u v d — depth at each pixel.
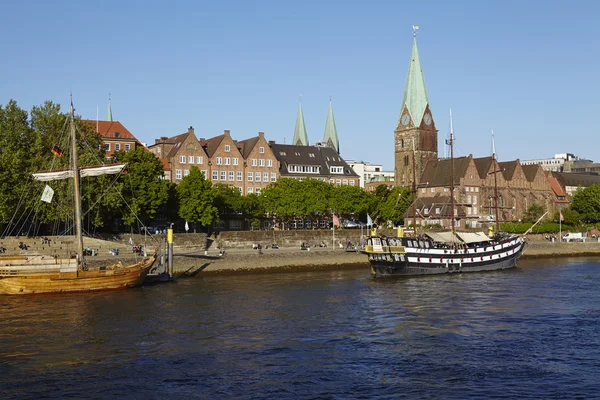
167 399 33.38
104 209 104.88
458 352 42.91
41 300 65.12
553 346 44.59
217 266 96.19
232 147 164.75
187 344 45.03
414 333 49.03
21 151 98.69
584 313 57.84
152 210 115.31
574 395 34.03
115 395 34.00
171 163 155.00
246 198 143.38
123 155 116.94
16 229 105.69
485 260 102.56
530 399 33.44
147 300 65.38
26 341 45.88
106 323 52.47
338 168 190.00
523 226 170.88
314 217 155.25
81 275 71.00
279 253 105.25
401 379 36.72
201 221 124.69
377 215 163.25
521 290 75.06
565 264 117.94
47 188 78.25
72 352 42.69
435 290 75.25
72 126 77.31
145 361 40.44
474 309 60.53
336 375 37.50
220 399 33.34
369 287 78.12
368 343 45.53
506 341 46.22
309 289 75.88
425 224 174.25
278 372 38.06
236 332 49.12
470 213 190.38
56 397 33.75
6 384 35.84
